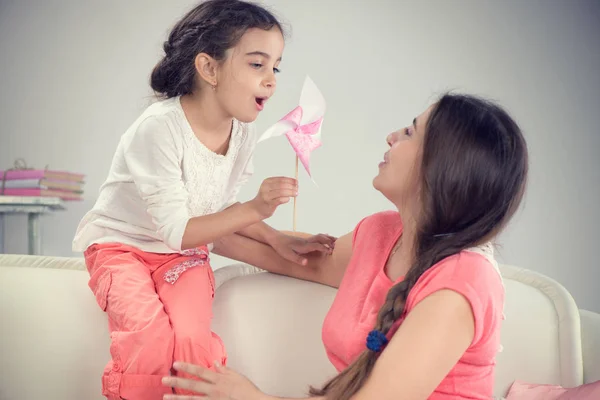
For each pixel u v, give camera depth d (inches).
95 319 59.5
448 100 47.3
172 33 61.3
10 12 128.5
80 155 128.3
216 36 56.9
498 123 45.9
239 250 63.5
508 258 120.3
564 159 121.9
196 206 60.4
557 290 62.2
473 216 45.7
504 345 60.7
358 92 122.9
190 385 45.5
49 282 61.8
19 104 128.6
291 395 59.9
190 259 58.5
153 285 55.9
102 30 127.6
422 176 46.5
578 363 59.2
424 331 42.1
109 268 55.9
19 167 127.4
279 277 63.6
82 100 128.1
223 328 60.4
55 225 126.0
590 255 121.3
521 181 46.3
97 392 58.1
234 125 61.6
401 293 45.0
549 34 122.5
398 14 122.5
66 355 58.3
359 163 123.3
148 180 55.7
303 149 53.8
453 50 122.6
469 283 42.8
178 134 57.2
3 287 60.6
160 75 61.1
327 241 61.1
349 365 45.2
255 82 57.1
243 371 59.7
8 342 58.3
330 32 122.8
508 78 122.3
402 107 123.0
